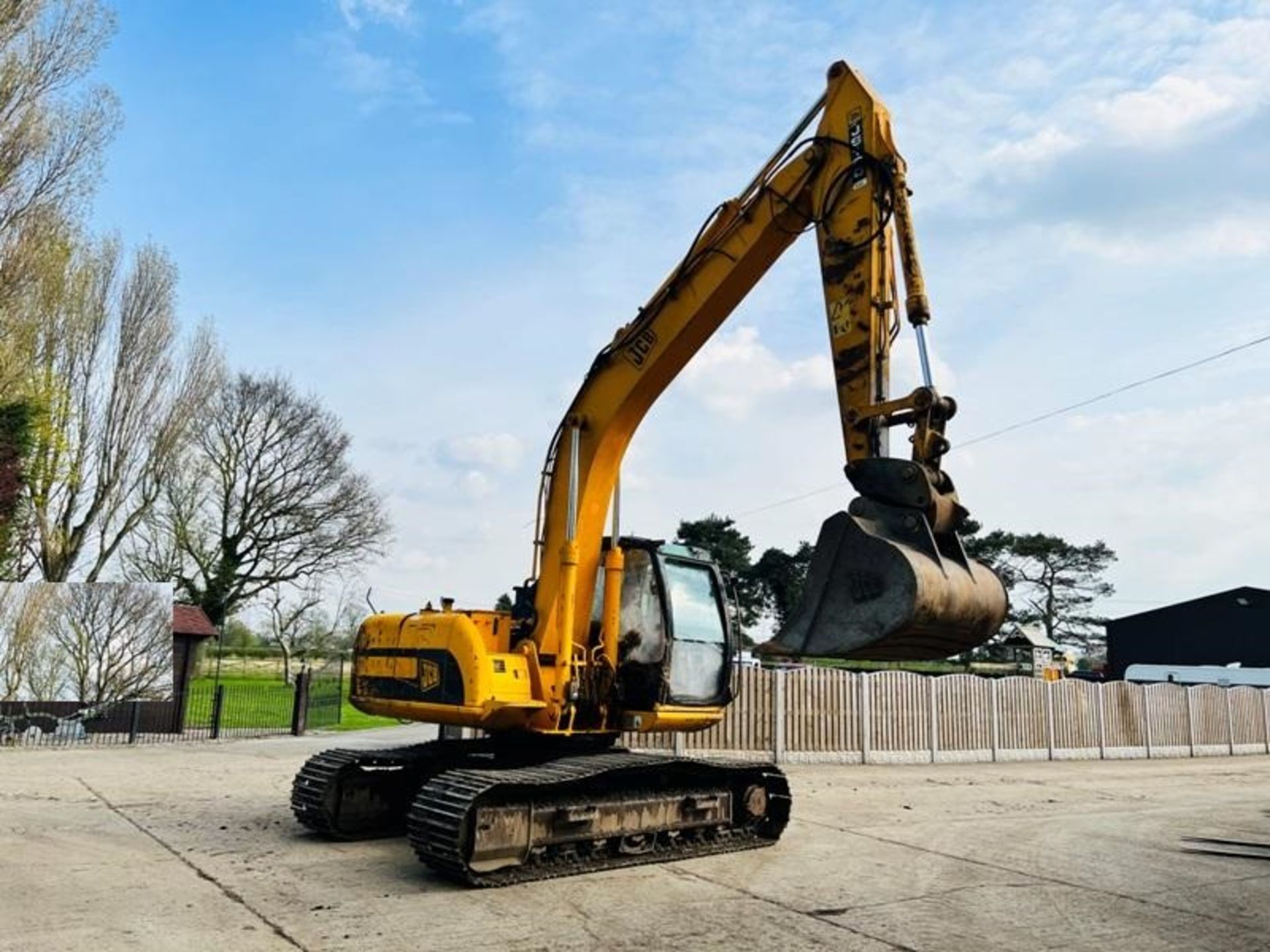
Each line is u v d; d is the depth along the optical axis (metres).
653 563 8.65
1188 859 9.18
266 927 5.88
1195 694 25.27
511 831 7.19
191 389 31.25
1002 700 20.48
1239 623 39.78
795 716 17.25
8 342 24.03
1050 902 7.21
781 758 16.97
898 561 5.76
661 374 8.58
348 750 9.35
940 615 5.76
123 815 9.76
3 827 8.96
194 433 33.69
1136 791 15.06
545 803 7.48
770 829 9.31
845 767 17.09
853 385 7.02
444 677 8.32
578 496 8.72
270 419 38.97
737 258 8.04
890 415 6.70
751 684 16.88
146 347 30.11
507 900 6.71
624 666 8.65
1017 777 16.72
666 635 8.45
